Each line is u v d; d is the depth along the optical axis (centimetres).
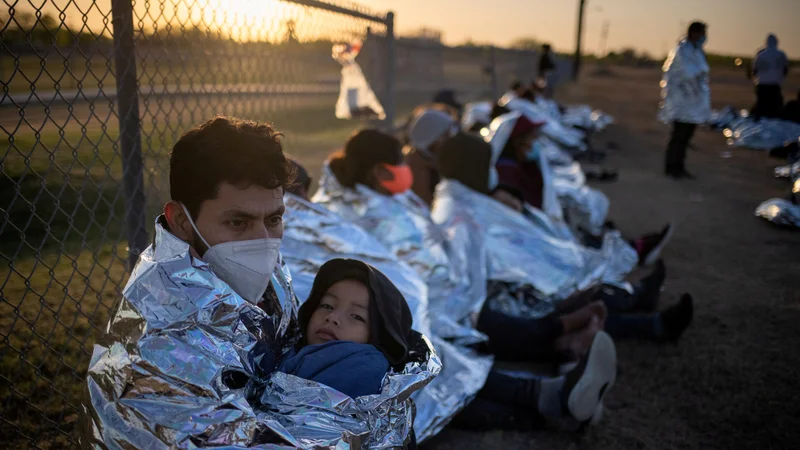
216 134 139
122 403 128
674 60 901
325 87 620
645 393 330
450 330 307
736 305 453
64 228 475
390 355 180
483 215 395
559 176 705
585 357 276
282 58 408
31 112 196
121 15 240
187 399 128
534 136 508
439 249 340
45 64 193
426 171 465
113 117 249
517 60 2034
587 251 414
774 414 311
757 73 1234
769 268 538
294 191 288
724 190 859
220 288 136
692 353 374
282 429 133
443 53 1670
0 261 424
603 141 1336
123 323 133
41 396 277
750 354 374
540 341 334
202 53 296
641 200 797
